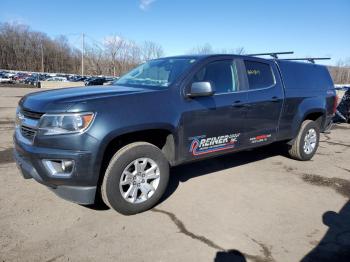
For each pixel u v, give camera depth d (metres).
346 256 3.26
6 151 6.54
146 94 3.95
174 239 3.44
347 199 4.68
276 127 5.63
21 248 3.19
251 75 5.21
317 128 6.55
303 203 4.48
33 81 51.62
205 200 4.43
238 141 5.00
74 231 3.52
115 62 72.06
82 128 3.43
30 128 3.64
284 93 5.67
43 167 3.50
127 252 3.19
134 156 3.80
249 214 4.07
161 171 4.05
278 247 3.37
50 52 99.50
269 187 5.01
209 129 4.52
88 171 3.48
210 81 4.61
